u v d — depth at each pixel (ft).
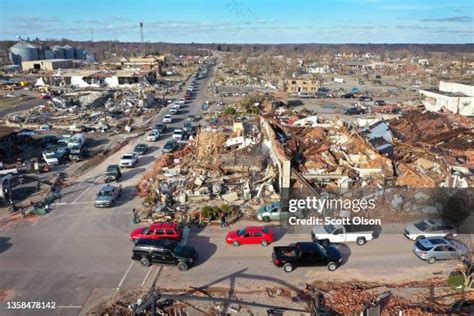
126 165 145.89
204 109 268.00
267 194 114.42
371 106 290.56
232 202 111.65
